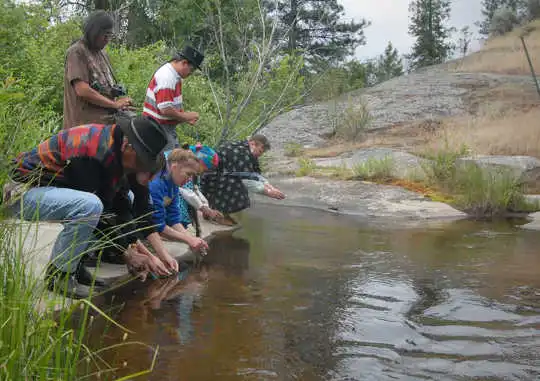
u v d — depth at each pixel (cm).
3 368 213
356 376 272
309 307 374
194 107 915
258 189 669
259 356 295
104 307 369
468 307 372
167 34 1691
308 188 929
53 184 385
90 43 509
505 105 1658
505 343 312
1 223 291
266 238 604
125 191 417
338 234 628
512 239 601
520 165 928
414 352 301
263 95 941
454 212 774
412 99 1805
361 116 1573
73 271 379
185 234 488
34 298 267
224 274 457
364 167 1001
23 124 425
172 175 477
